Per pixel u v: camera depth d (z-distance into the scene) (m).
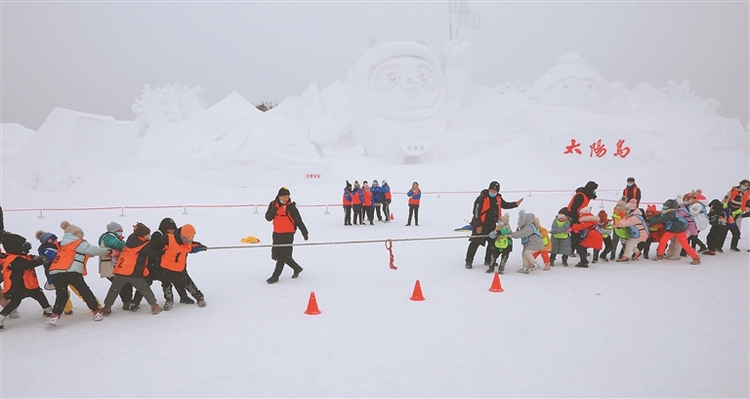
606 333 5.19
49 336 5.33
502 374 4.21
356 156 31.31
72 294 7.18
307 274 8.17
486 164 28.80
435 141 31.09
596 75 37.19
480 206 8.34
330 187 25.02
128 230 15.00
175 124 28.36
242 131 27.11
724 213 9.45
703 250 9.74
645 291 6.88
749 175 20.34
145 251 5.96
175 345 4.98
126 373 4.32
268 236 12.82
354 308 6.18
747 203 9.62
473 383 4.04
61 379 4.21
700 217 9.13
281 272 8.34
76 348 4.95
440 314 5.89
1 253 5.98
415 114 30.91
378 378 4.15
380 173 27.41
